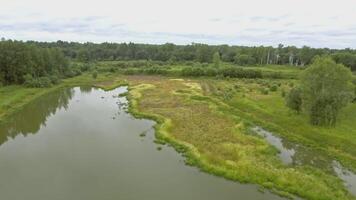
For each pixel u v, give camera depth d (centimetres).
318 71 5222
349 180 3494
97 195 3097
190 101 7375
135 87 9688
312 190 3141
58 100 7925
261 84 10512
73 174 3550
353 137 4719
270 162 3841
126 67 15500
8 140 4741
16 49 9650
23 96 7888
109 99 8031
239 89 9294
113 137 4875
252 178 3409
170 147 4422
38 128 5372
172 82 10969
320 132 4947
